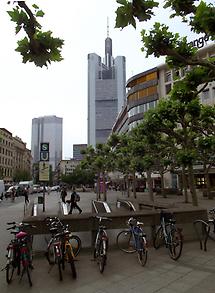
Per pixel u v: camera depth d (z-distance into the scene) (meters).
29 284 6.08
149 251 8.41
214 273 6.32
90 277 6.40
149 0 3.17
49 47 3.14
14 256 6.41
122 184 74.75
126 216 8.81
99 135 138.62
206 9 5.00
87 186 89.50
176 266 6.94
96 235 8.34
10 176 101.56
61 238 6.72
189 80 7.86
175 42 7.19
